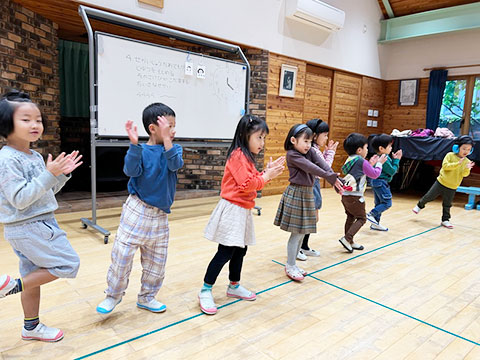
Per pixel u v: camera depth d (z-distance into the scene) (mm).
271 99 5172
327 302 1957
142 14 3742
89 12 2943
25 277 1334
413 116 7027
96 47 2961
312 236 3295
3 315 1682
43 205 1359
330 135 6398
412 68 6977
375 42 6883
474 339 1630
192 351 1452
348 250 2809
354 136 2752
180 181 5039
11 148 1312
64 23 4223
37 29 3877
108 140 3143
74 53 5176
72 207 3752
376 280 2299
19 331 1551
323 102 6184
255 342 1535
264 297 1987
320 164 2193
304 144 2094
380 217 3988
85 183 4648
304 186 2139
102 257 2506
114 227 3240
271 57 5078
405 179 6242
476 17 5891
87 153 4828
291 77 5371
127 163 1469
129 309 1787
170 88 3504
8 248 2613
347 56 6328
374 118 7234
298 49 5438
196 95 3734
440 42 6559
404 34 6703
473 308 1944
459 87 6445
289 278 2275
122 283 1655
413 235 3430
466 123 6391
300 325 1695
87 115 5363
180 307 1828
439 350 1529
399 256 2791
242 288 1967
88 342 1489
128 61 3160
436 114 6590
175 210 4074
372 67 6930
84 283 2074
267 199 5035
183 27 4086
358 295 2062
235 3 4539
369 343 1563
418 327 1722
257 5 4789
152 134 1604
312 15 5238
